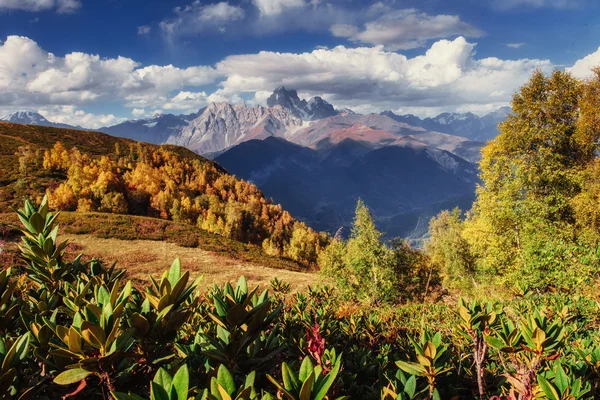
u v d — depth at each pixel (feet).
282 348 5.73
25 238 7.60
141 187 347.56
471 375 8.16
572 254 31.58
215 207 368.89
